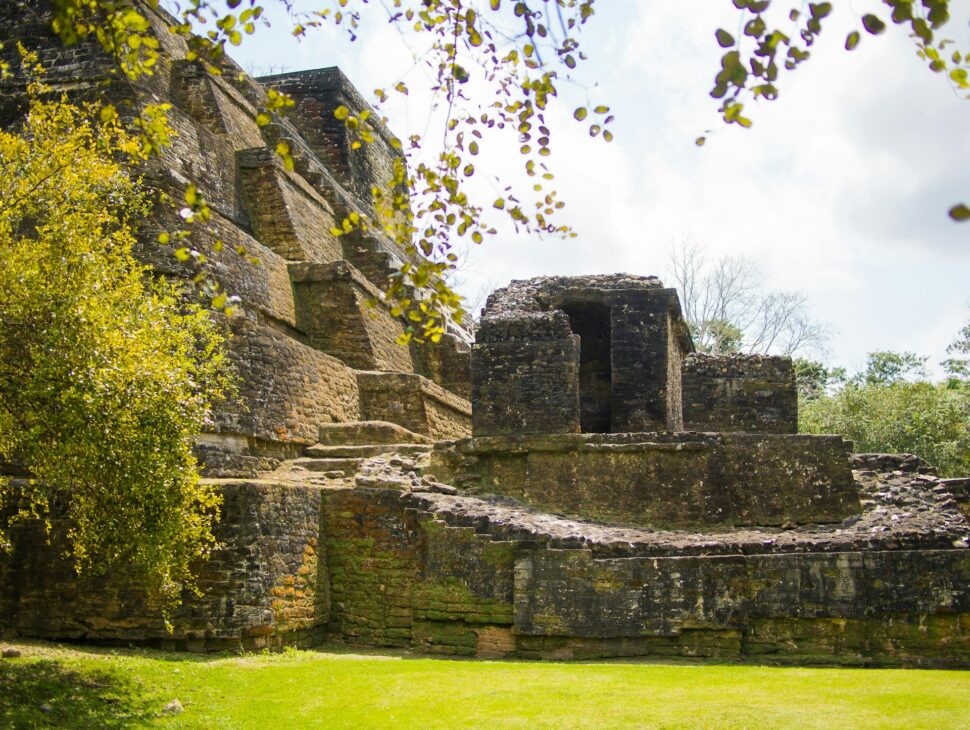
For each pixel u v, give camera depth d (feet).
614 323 74.02
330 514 50.37
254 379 54.34
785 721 30.96
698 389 68.08
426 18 24.84
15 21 68.13
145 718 30.94
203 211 23.20
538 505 54.80
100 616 41.14
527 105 25.23
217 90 76.07
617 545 47.03
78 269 35.24
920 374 145.07
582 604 46.11
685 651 45.83
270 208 75.15
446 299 24.29
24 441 33.78
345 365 66.23
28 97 64.59
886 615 45.62
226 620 41.65
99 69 65.72
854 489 52.80
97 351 33.47
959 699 33.94
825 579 45.98
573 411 63.00
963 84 18.48
